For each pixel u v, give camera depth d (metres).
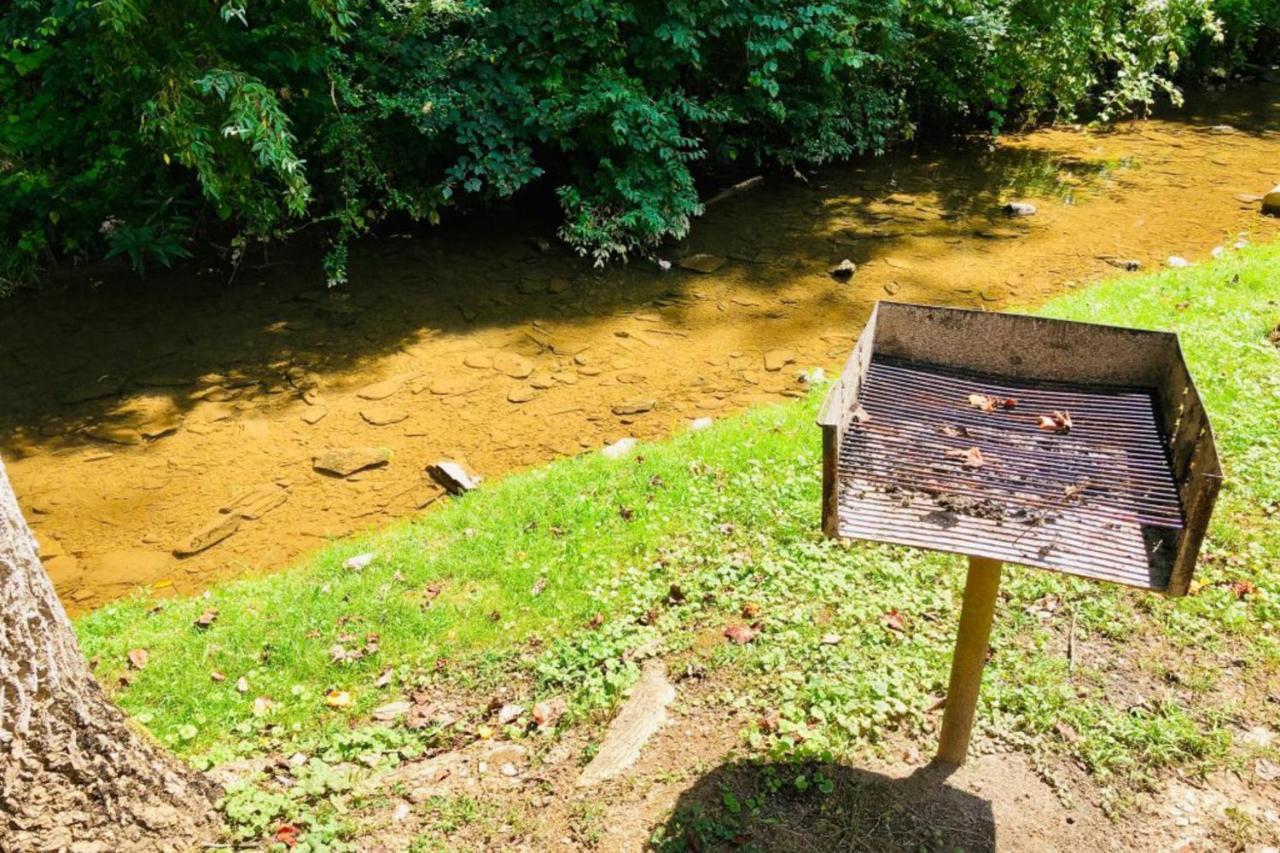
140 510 5.74
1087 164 12.11
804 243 9.84
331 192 9.66
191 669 3.99
